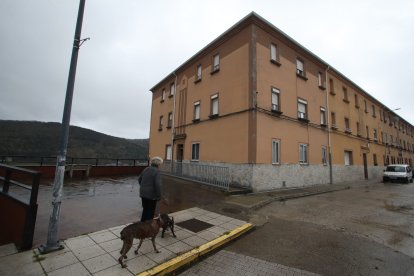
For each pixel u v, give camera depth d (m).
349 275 3.61
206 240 4.69
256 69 11.80
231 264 3.94
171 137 18.58
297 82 14.45
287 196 10.12
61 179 4.16
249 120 11.45
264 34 12.62
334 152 17.17
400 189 14.33
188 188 11.24
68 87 4.34
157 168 4.86
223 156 12.80
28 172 4.46
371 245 4.82
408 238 5.27
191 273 3.64
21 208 4.43
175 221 5.98
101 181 13.13
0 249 4.12
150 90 23.83
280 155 12.44
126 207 7.23
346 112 19.73
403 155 33.28
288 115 13.36
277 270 3.73
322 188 13.39
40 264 3.52
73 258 3.74
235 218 6.45
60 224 5.47
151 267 3.53
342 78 19.61
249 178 10.99
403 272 3.72
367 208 8.41
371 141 23.75
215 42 14.31
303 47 14.77
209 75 14.79
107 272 3.36
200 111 15.29
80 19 4.55
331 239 5.13
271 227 5.96
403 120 35.44
